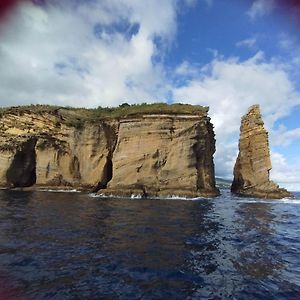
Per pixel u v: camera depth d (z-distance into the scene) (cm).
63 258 1211
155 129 4597
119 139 4750
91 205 3059
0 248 1309
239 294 926
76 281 988
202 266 1178
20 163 5419
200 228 1992
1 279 975
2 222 1930
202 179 4688
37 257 1209
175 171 4488
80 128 5228
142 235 1686
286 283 1019
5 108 5781
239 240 1664
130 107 5222
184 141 4538
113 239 1564
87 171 5128
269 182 5419
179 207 3148
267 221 2469
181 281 1022
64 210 2619
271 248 1499
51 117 5434
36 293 886
